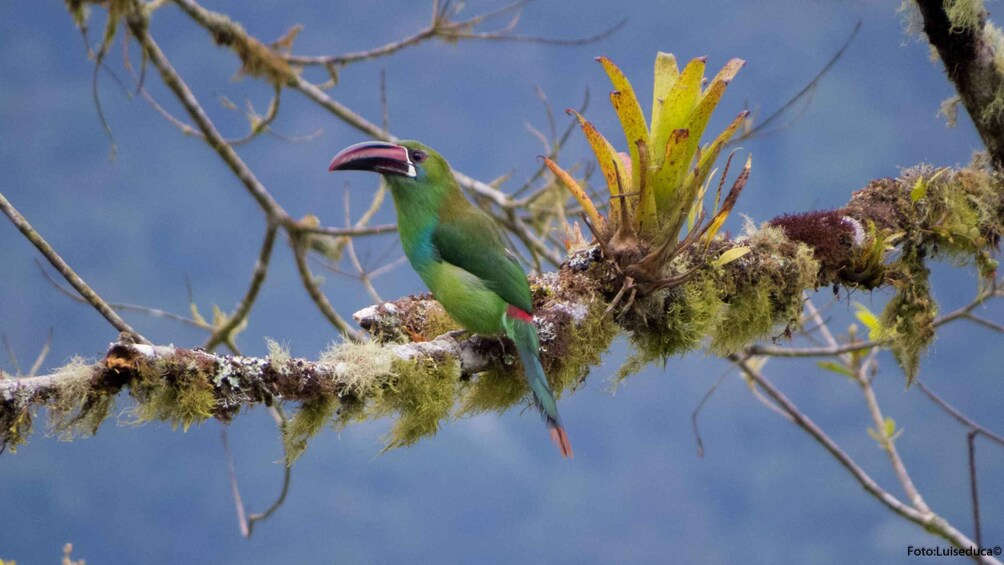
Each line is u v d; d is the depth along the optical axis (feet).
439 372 25.66
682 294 28.12
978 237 31.76
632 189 27.40
